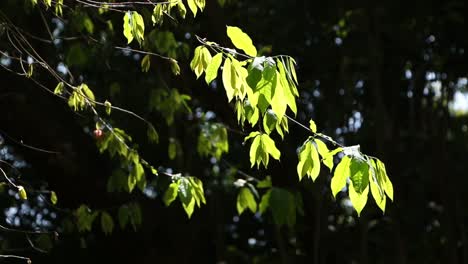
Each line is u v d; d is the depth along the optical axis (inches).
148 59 163.3
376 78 297.4
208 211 289.9
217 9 228.4
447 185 306.2
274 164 243.0
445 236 299.4
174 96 208.5
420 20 311.0
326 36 307.6
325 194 271.4
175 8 185.6
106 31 209.6
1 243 211.6
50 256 262.2
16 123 240.4
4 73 234.1
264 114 115.6
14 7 224.1
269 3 304.5
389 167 289.4
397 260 282.5
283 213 181.3
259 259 303.9
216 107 255.8
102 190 255.3
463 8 310.3
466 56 315.6
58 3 157.9
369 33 302.8
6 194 252.4
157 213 267.3
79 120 255.3
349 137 308.3
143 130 261.6
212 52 149.9
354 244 286.4
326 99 307.4
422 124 321.1
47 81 233.8
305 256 275.1
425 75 319.6
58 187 255.6
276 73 109.6
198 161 283.6
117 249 265.3
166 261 268.7
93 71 254.4
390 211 282.5
